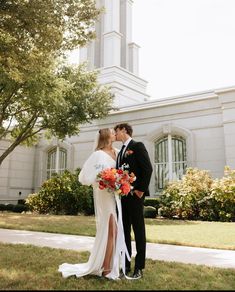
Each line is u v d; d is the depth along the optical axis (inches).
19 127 714.8
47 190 624.4
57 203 609.6
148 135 701.3
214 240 266.7
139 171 165.5
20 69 451.2
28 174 901.8
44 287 133.9
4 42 413.4
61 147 874.1
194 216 492.7
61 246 241.4
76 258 191.0
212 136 623.5
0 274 154.0
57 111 619.5
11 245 236.8
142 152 164.2
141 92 1022.4
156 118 701.9
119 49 1021.2
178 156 669.9
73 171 815.1
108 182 156.2
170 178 665.6
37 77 514.9
